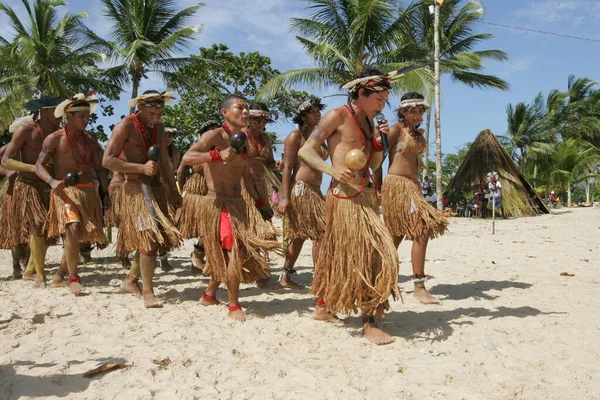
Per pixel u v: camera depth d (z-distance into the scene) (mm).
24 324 4031
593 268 7121
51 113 5863
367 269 3674
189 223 4664
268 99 21391
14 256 6422
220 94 22734
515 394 2846
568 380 3035
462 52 23969
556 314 4508
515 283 5980
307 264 7766
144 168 4551
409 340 3773
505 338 3822
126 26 21328
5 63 20344
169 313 4492
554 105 42469
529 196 21844
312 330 4023
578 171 41531
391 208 5070
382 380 3035
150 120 4797
